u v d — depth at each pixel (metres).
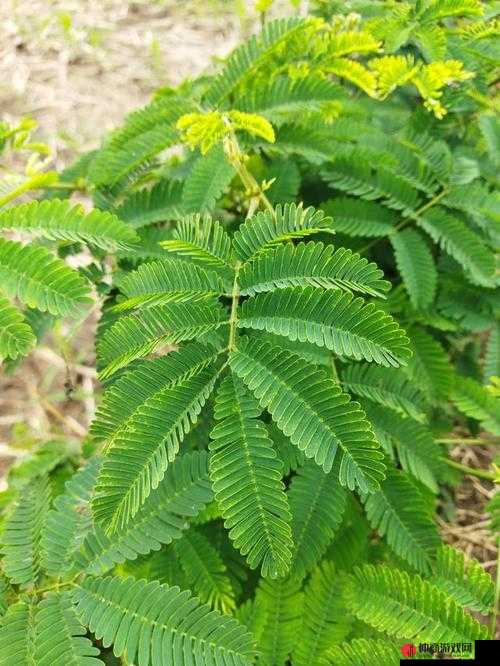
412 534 0.21
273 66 0.25
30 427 0.32
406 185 0.26
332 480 0.20
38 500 0.20
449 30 0.27
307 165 0.29
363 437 0.14
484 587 0.19
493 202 0.26
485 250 0.25
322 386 0.15
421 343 0.26
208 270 0.16
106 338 0.17
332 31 0.25
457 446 0.33
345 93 0.26
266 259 0.16
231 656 0.15
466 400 0.26
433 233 0.26
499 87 0.31
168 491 0.18
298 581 0.20
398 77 0.24
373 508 0.21
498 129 0.28
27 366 0.34
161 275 0.16
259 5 0.27
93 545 0.17
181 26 0.55
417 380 0.26
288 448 0.21
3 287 0.16
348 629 0.20
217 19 0.55
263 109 0.25
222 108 0.26
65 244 0.24
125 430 0.15
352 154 0.26
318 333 0.15
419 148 0.27
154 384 0.16
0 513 0.22
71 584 0.16
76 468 0.23
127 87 0.49
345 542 0.22
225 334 0.16
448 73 0.23
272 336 0.21
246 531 0.15
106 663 0.20
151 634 0.15
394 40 0.26
